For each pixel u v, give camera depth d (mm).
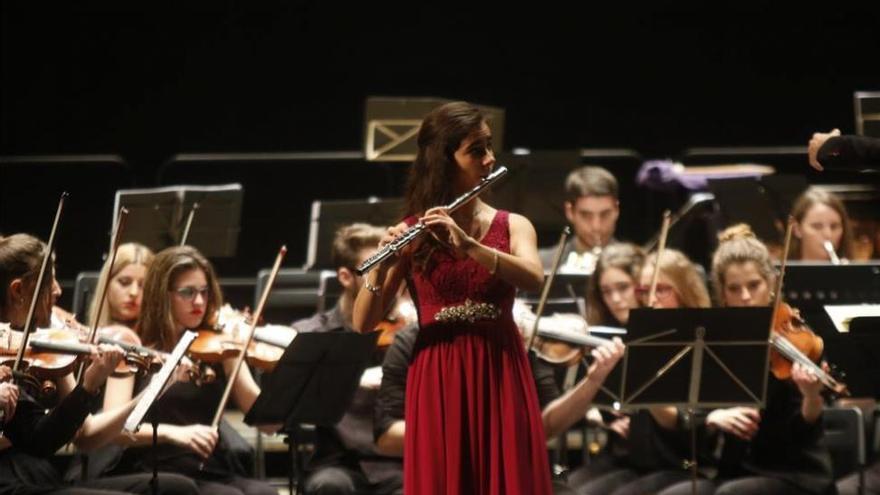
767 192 16375
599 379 11125
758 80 24656
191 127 24953
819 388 11883
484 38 25062
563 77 25047
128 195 15125
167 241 15461
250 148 25062
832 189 18578
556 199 17234
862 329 10953
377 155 17812
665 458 13078
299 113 25109
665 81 24859
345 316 13234
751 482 11805
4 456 10461
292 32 25000
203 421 12266
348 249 13086
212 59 24906
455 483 9234
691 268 13195
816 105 24531
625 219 22516
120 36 24703
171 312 12133
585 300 14695
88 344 10625
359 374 11266
